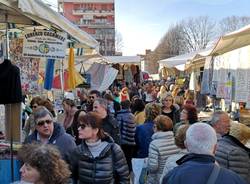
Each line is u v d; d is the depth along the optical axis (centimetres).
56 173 299
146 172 609
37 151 302
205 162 327
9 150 504
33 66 833
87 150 454
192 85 1495
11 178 492
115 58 2308
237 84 710
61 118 830
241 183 320
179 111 908
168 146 539
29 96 852
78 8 6894
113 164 457
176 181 323
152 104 732
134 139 803
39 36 693
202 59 1188
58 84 1017
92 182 446
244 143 479
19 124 533
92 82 1570
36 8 514
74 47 974
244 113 797
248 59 659
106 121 692
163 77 2611
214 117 510
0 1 454
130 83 2516
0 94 498
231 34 569
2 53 661
